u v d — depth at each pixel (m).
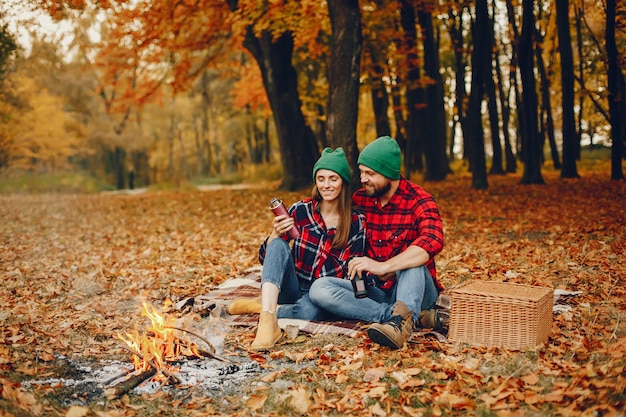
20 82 19.02
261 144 42.25
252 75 22.05
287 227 4.02
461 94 22.70
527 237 8.20
